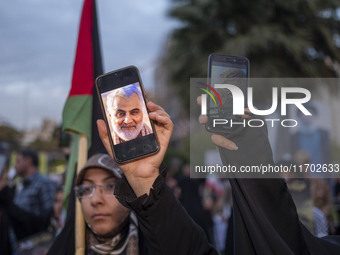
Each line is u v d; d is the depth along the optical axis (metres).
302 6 8.62
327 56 8.77
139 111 1.10
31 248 2.55
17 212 2.80
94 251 1.50
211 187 5.14
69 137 2.77
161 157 1.06
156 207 1.02
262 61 8.34
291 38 8.39
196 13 9.14
